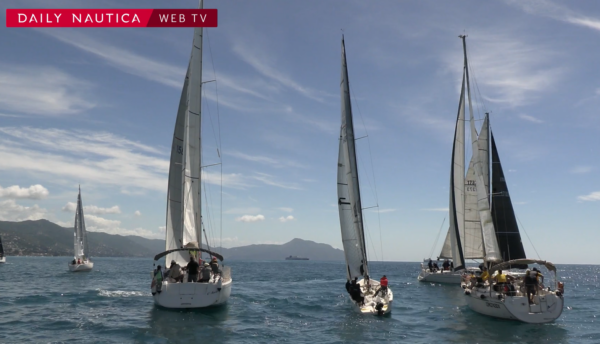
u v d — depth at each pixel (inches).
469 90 1295.5
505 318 889.5
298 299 1224.2
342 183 1069.1
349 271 1042.7
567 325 847.7
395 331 786.8
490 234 1206.3
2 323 797.9
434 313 982.4
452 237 1514.5
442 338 736.3
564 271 5319.9
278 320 873.5
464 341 715.4
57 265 3927.2
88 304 1048.8
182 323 803.4
